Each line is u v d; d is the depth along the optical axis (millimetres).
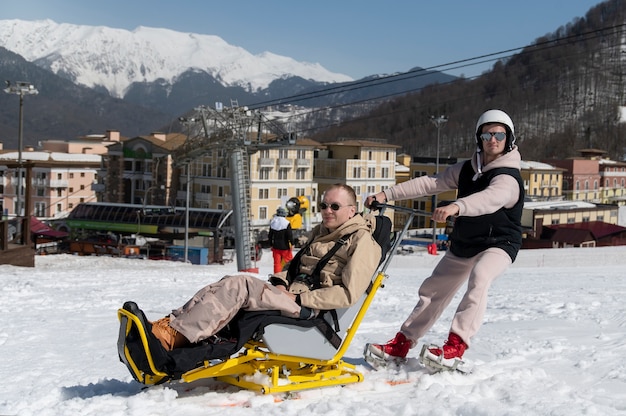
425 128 143500
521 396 4473
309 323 4520
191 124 37125
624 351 5883
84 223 67062
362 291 4602
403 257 34781
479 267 5129
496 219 5148
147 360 4039
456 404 4344
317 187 84812
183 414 4113
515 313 8836
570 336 6695
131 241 59875
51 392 4672
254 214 77500
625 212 76250
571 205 72062
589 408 4141
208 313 4199
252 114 32781
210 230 61000
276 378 4512
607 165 103062
